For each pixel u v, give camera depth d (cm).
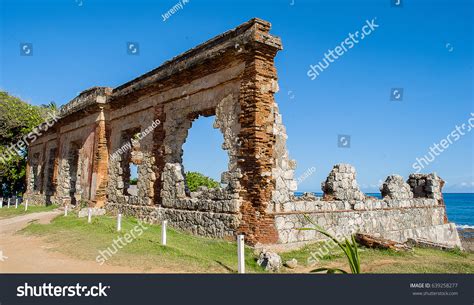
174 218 1475
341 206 1409
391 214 1636
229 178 1251
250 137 1187
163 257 932
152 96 1761
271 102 1229
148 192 1680
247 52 1219
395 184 1753
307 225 1251
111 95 2106
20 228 1622
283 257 1087
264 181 1157
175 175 1527
